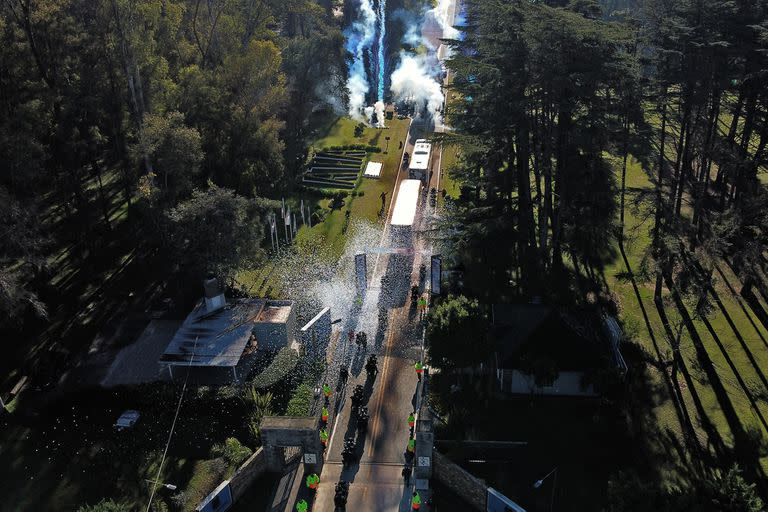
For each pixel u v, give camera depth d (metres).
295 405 41.31
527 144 53.66
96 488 36.50
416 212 66.44
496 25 53.50
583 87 46.41
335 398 43.97
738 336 49.38
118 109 58.44
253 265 52.41
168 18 70.88
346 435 40.91
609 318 48.59
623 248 62.25
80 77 55.97
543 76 46.41
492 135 51.81
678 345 44.59
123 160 60.03
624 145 56.56
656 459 38.19
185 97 62.41
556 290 53.97
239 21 80.75
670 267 48.59
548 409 42.12
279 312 48.09
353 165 81.94
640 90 55.22
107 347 47.94
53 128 54.09
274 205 54.81
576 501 35.47
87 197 64.62
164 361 43.44
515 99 48.81
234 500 36.03
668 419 41.34
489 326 44.00
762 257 52.09
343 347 48.88
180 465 37.97
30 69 55.28
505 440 39.56
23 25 56.19
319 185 77.06
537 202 55.47
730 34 52.19
